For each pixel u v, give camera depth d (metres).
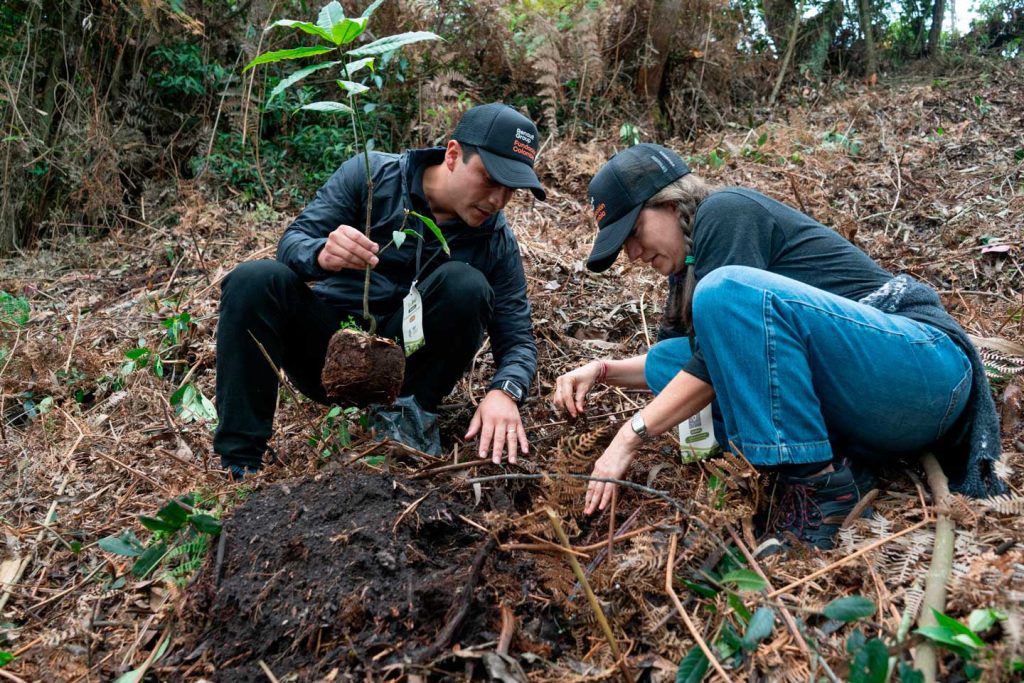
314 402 2.80
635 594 1.73
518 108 5.45
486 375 3.00
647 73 5.84
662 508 2.07
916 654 1.46
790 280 1.83
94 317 3.79
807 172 4.56
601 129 5.38
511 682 1.57
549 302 3.32
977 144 4.97
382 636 1.66
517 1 5.49
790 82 7.01
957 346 1.88
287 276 2.26
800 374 1.79
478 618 1.72
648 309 3.32
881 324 1.82
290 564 1.77
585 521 2.08
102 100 5.01
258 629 1.70
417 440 2.35
